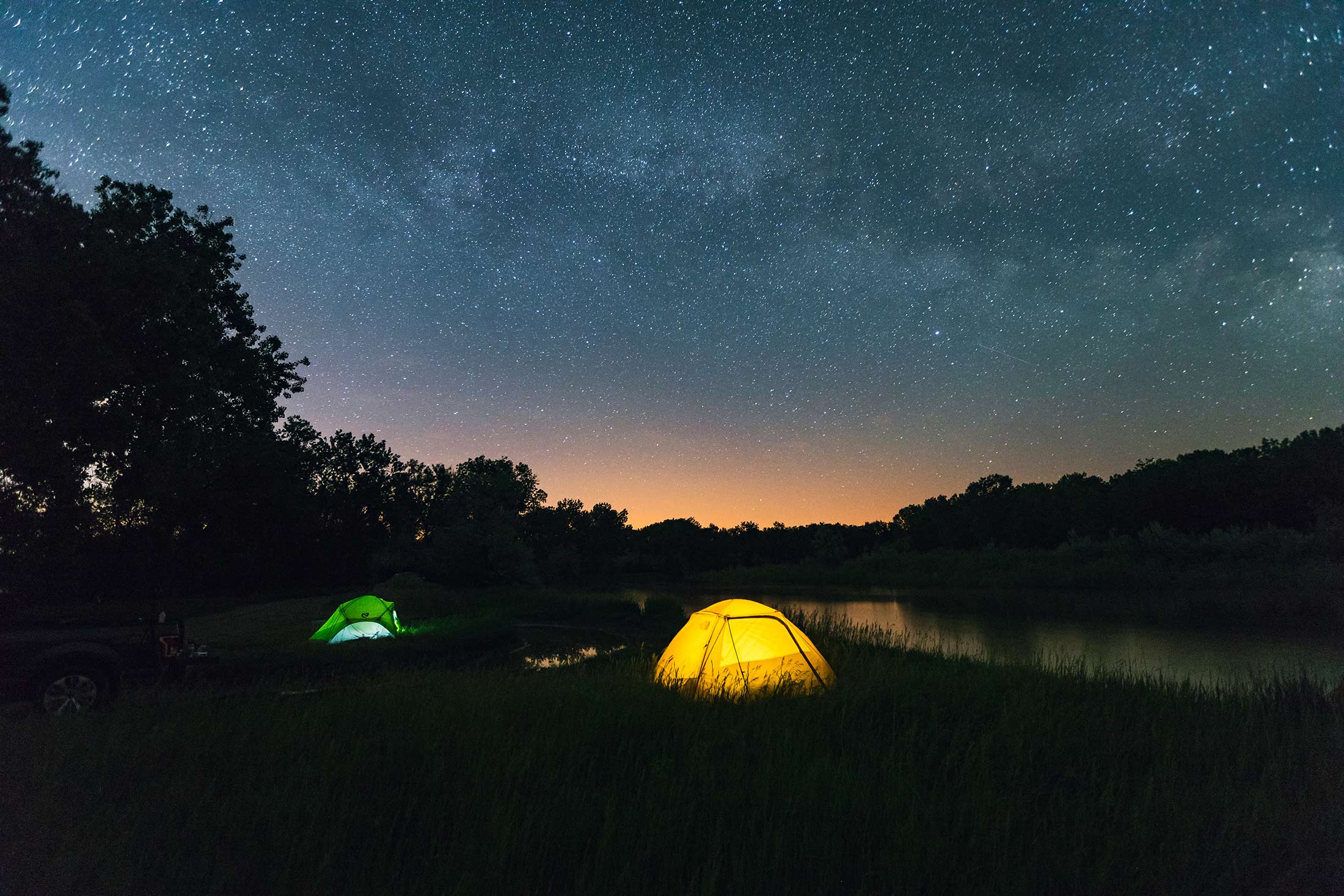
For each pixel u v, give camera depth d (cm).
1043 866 367
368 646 1583
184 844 384
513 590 3503
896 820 409
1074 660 1326
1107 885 353
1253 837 410
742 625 976
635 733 628
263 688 915
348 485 6369
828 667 981
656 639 1998
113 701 847
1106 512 5462
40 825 406
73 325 1444
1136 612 2588
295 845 381
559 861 375
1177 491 4972
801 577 6347
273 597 4366
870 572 5969
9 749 557
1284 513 4478
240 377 2592
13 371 1399
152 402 1744
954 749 586
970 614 2831
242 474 4397
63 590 3631
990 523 6625
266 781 474
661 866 370
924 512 7812
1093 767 507
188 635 1886
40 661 880
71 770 502
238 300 2592
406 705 699
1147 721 689
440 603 2895
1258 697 808
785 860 367
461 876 340
